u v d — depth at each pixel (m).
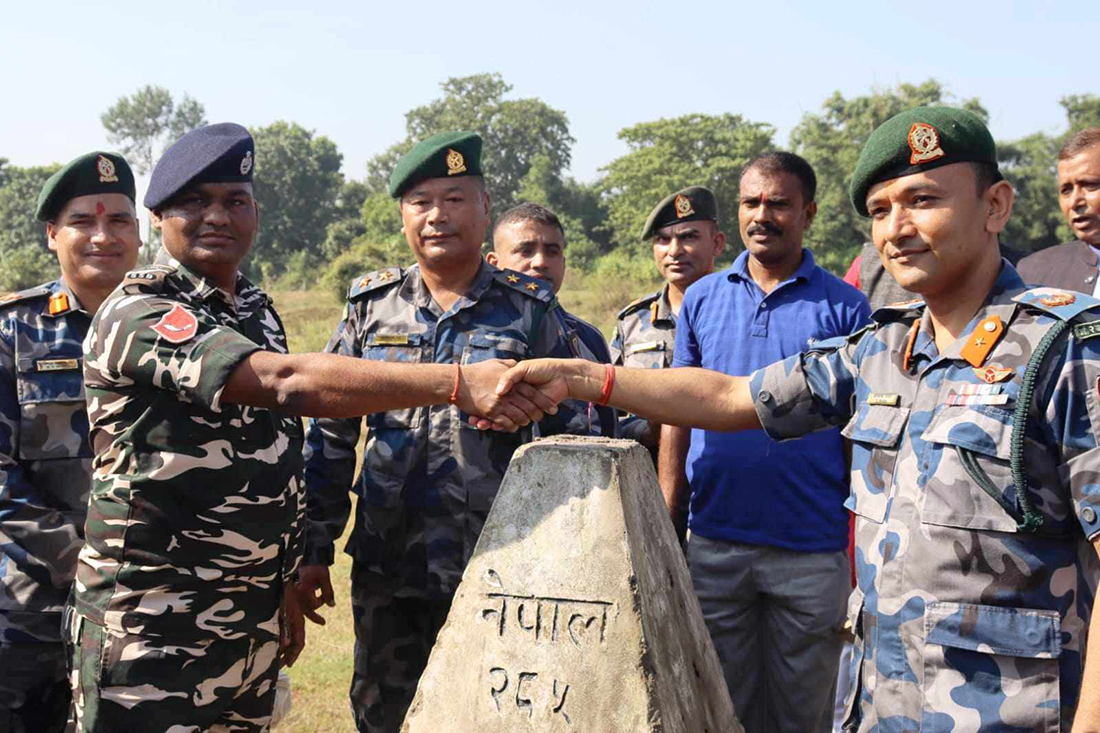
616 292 25.77
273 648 2.58
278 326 2.83
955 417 1.94
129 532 2.30
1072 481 1.81
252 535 2.40
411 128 82.00
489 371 2.30
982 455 1.88
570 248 47.97
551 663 1.90
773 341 3.28
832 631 3.22
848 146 44.84
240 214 2.53
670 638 2.00
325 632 4.93
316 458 3.14
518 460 2.04
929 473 1.95
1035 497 1.85
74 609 2.42
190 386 2.20
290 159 75.69
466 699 1.94
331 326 21.95
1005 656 1.83
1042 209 40.50
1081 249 3.76
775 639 3.26
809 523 3.17
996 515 1.85
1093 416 1.79
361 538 3.04
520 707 1.90
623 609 1.89
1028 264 3.96
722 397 2.41
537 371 2.34
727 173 56.78
